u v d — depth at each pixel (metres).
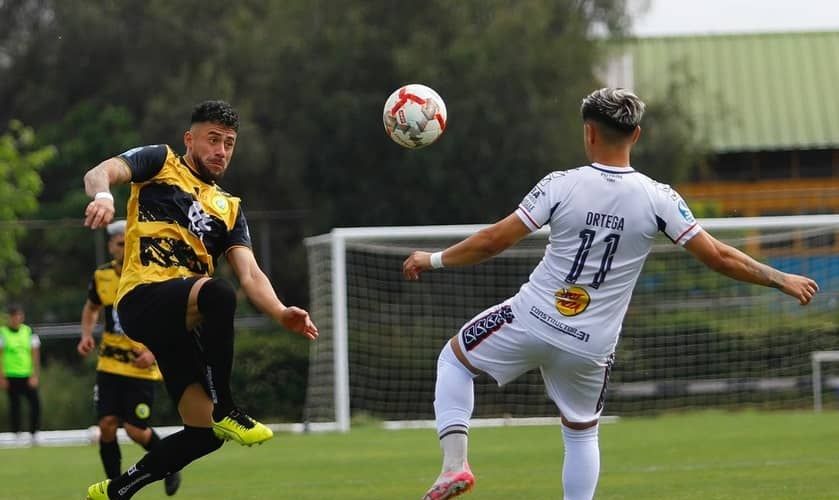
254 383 80.00
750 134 120.75
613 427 53.69
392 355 76.19
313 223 95.88
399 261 77.44
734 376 70.31
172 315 18.78
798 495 25.75
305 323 19.08
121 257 31.11
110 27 112.19
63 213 102.81
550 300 18.41
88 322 31.78
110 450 31.33
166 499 28.59
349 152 95.62
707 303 71.25
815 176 121.75
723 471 31.86
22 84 119.88
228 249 20.08
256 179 99.81
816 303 70.62
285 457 41.75
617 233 18.09
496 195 93.62
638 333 70.94
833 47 129.75
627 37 109.62
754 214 105.31
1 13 120.19
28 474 37.91
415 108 22.75
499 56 93.56
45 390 78.31
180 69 110.38
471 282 77.19
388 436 53.03
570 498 19.50
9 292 95.19
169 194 19.52
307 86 96.44
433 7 96.56
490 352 18.77
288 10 101.06
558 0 100.25
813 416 57.00
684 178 104.62
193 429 19.83
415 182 94.00
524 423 62.34
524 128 92.62
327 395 66.12
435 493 18.30
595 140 18.45
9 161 91.56
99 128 105.62
